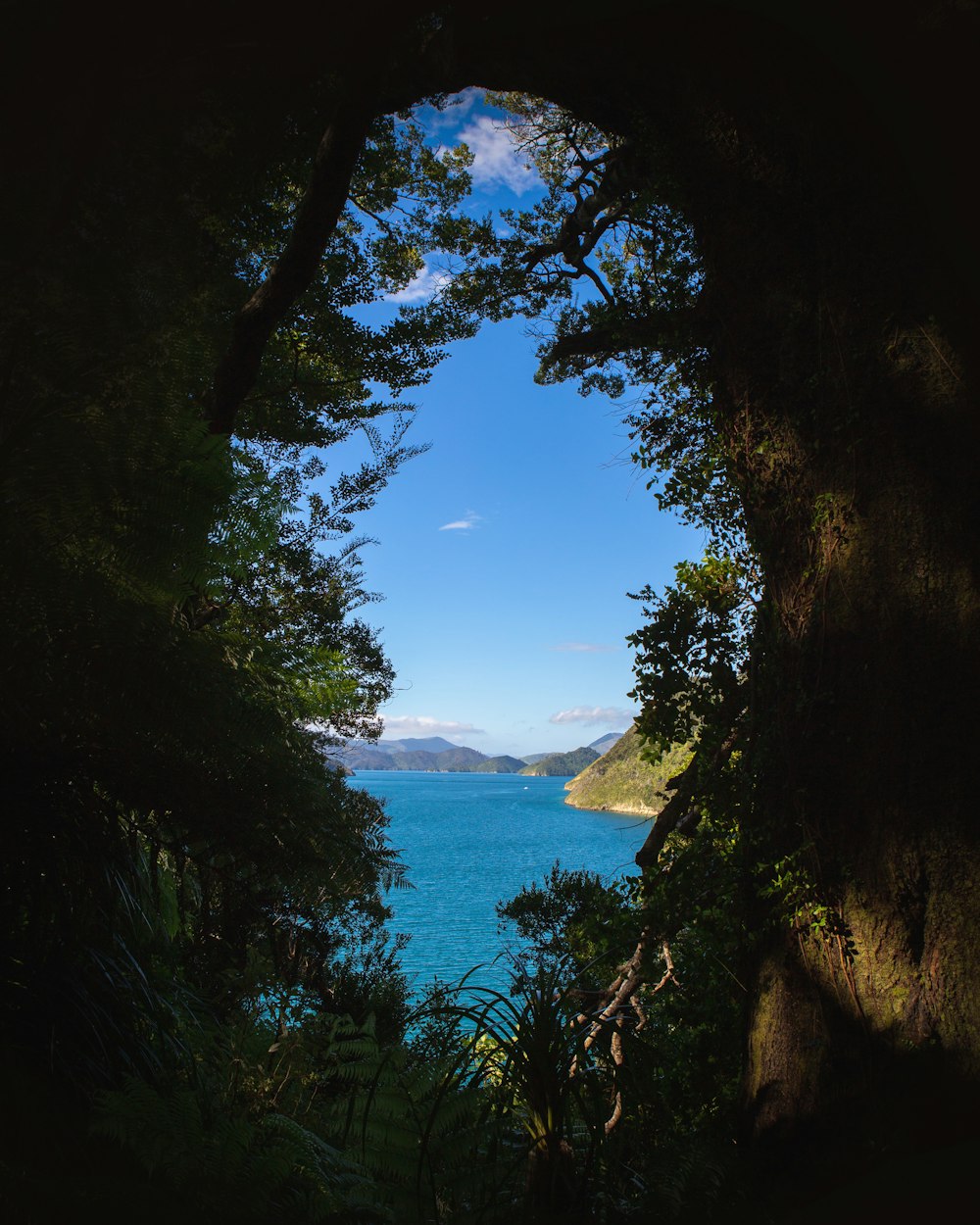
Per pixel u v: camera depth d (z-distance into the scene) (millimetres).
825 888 3271
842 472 3420
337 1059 2631
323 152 3680
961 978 2904
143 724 1595
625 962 4992
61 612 1519
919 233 3156
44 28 1753
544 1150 1930
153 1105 1574
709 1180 2338
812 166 3477
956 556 3078
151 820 1990
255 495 1969
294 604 6930
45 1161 1386
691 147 3926
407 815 138625
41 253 1669
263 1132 2027
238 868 1925
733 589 4777
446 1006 2107
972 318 3086
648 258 6012
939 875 2982
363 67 2990
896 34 3000
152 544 1730
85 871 1832
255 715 1821
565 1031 2066
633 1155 2514
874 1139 2875
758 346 3871
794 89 3400
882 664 3180
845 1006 3160
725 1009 4277
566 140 8297
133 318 1737
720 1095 3939
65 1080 1635
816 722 3412
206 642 2039
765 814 3652
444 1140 2125
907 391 3209
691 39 3619
